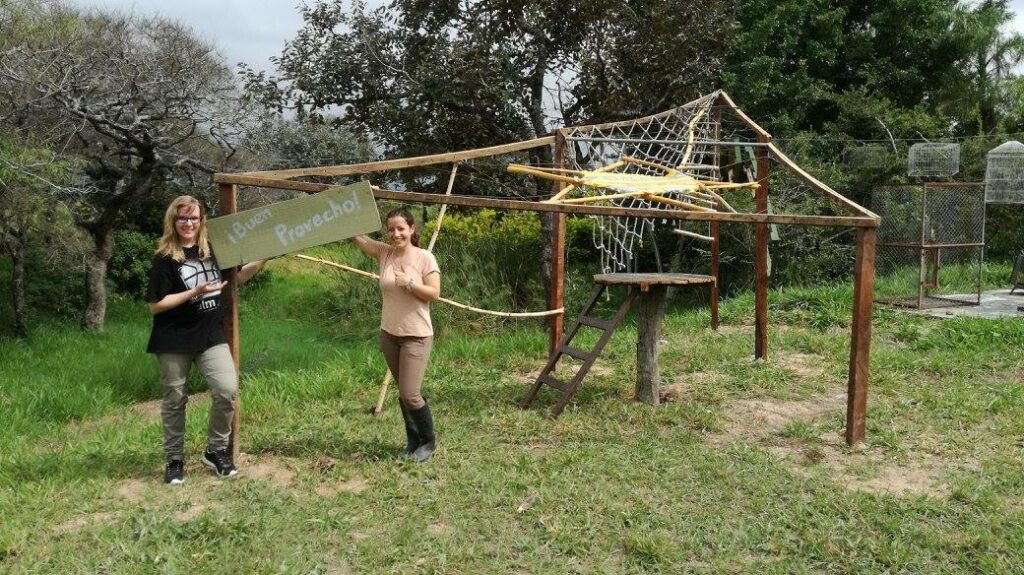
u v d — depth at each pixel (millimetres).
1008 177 14070
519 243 12844
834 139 16609
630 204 8805
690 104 8578
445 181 12500
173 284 4652
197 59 12320
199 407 7207
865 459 5340
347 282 12844
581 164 8453
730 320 10562
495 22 11328
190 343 4711
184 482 4887
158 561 3848
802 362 8234
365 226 4883
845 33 20141
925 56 20203
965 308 11383
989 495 4641
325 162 15508
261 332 11680
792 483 4859
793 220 5602
